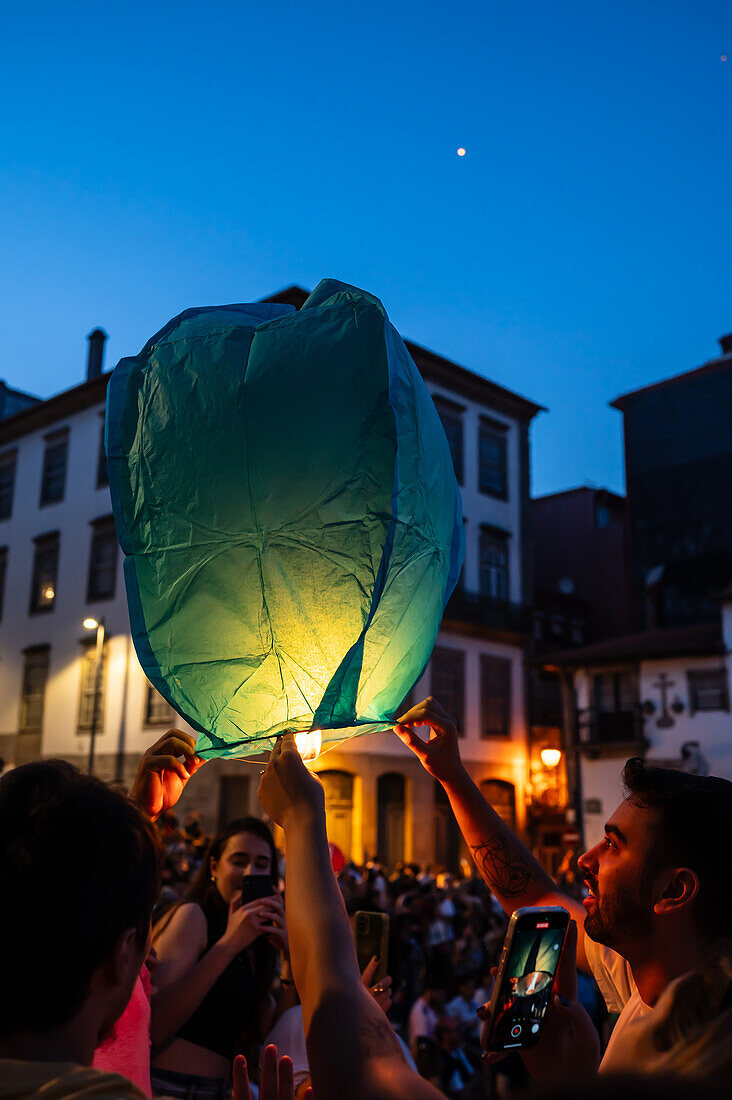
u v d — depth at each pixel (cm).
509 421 2916
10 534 2888
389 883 1627
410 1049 707
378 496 156
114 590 2530
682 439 3112
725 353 3145
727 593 2386
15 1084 93
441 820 2452
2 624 2822
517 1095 68
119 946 107
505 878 178
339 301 168
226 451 161
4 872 103
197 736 175
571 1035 141
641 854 129
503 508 2834
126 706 2420
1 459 2994
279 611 155
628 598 3127
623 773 137
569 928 155
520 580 2842
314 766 155
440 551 171
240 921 271
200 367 167
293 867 119
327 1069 97
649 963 128
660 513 3112
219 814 2202
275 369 163
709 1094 62
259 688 156
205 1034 280
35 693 2678
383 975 223
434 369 2702
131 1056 165
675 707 2430
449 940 1052
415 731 178
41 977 101
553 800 2686
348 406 160
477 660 2650
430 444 171
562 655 2620
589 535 3494
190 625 159
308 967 108
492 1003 135
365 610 153
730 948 122
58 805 107
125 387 174
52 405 2817
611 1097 62
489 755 2614
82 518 2669
